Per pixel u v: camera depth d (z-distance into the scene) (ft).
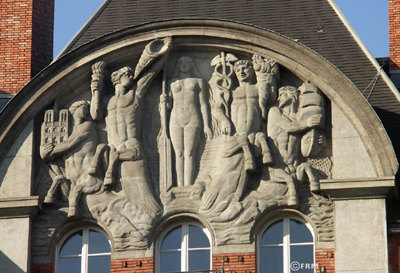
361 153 98.73
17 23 117.19
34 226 100.89
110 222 99.96
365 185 97.14
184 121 102.58
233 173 99.86
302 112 101.55
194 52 105.60
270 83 102.83
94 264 100.37
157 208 99.91
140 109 103.55
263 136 100.94
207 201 99.45
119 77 104.32
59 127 103.60
